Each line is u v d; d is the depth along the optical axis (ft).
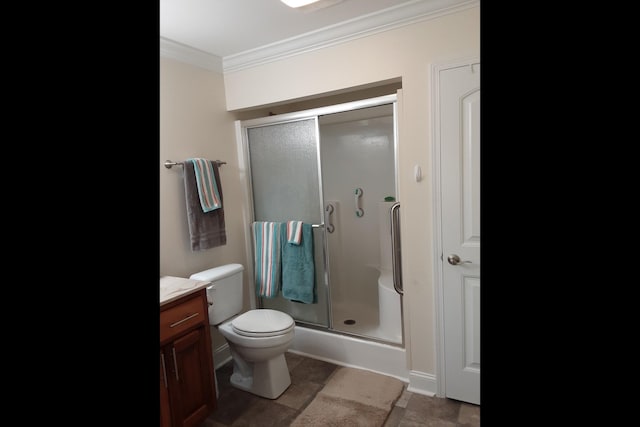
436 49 6.12
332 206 9.62
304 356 8.50
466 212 6.15
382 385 7.11
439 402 6.56
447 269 6.36
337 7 6.14
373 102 7.14
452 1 5.89
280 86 7.82
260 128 8.75
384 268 9.19
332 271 9.63
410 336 6.91
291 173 8.48
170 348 5.48
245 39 7.27
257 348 6.60
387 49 6.52
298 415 6.35
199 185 7.38
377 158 9.39
